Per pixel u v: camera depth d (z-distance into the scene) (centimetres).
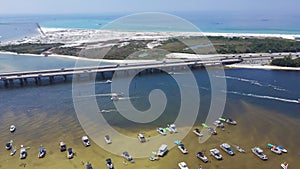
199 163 4134
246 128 5222
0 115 6159
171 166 4059
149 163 4134
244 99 6738
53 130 5319
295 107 6212
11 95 7675
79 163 4184
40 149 4544
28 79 9356
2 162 4262
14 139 4994
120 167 4041
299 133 5006
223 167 4038
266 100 6662
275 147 4475
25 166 4144
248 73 9156
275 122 5466
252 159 4225
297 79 8425
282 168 4000
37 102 6994
